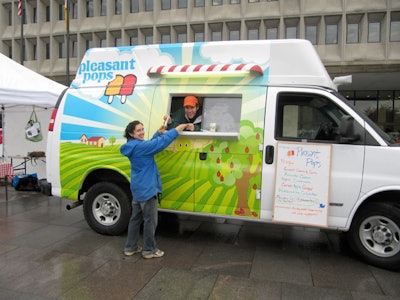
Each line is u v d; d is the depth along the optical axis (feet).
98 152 16.30
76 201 17.17
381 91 71.41
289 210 13.73
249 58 14.73
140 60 16.28
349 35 66.33
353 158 13.25
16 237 16.44
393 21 63.00
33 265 13.32
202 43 15.43
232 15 71.00
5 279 12.17
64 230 17.52
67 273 12.64
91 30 81.92
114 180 16.83
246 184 14.28
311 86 13.96
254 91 14.37
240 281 12.16
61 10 86.89
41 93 25.71
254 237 16.83
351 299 11.03
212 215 14.84
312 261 14.03
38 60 87.45
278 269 13.21
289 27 69.51
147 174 13.35
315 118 13.96
